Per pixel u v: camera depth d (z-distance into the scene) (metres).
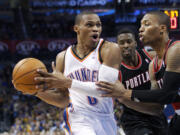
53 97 2.99
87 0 17.80
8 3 21.59
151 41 2.80
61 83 2.52
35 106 12.35
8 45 16.19
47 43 16.14
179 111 3.20
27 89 2.57
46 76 2.48
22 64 2.56
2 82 16.36
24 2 20.75
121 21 14.83
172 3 14.98
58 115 10.60
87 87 2.57
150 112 3.25
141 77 3.62
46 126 10.01
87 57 2.84
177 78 2.50
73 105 2.93
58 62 3.03
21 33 18.42
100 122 2.90
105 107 2.90
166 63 2.66
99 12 17.58
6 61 16.22
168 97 2.53
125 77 3.65
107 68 2.62
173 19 4.17
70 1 18.16
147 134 3.40
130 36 3.53
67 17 19.47
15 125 10.91
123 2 14.80
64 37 18.36
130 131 3.63
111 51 2.67
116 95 2.54
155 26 2.75
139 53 3.68
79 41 2.90
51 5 18.48
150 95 2.50
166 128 3.69
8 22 19.28
